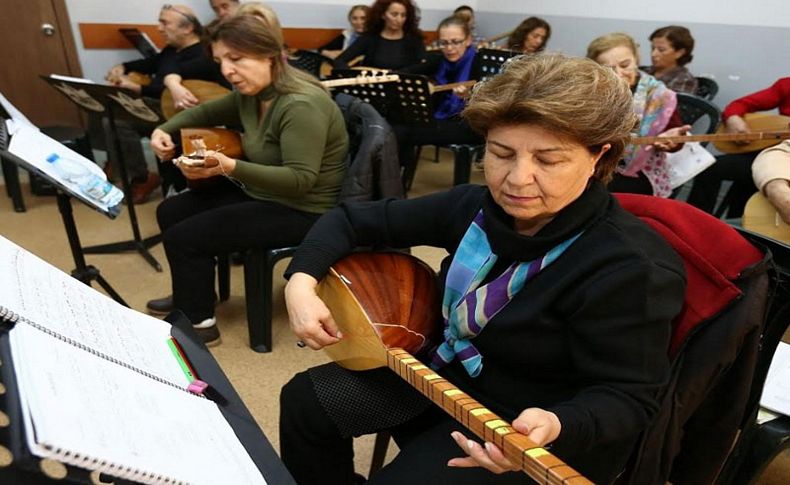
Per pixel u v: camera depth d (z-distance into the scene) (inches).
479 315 32.9
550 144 27.1
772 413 40.0
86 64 150.4
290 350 73.7
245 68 63.0
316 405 38.7
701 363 30.9
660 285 28.8
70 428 18.5
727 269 31.8
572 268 30.3
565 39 163.3
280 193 64.7
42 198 120.6
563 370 32.5
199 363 32.9
